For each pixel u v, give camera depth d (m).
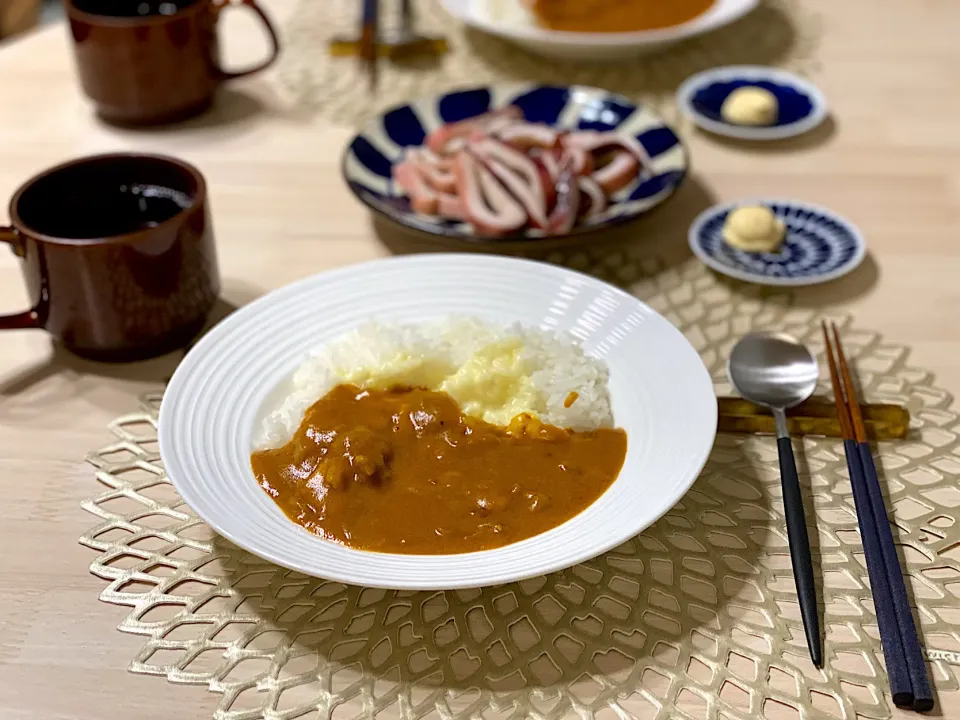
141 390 0.39
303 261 0.47
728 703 0.27
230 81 0.59
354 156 0.50
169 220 0.38
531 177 0.46
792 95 0.60
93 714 0.27
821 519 0.32
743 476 0.34
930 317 0.42
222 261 0.47
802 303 0.43
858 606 0.29
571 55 0.62
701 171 0.54
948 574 0.30
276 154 0.56
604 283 0.39
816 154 0.55
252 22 0.71
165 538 0.32
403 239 0.48
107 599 0.30
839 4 0.73
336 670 0.28
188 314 0.40
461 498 0.31
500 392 0.35
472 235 0.43
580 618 0.29
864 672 0.27
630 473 0.31
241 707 0.27
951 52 0.65
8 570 0.31
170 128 0.58
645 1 0.65
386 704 0.27
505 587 0.30
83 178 0.41
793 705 0.27
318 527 0.30
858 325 0.42
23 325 0.39
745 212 0.46
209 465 0.31
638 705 0.27
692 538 0.32
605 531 0.28
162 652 0.29
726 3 0.65
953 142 0.55
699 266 0.46
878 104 0.60
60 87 0.63
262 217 0.50
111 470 0.35
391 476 0.31
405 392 0.35
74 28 0.54
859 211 0.50
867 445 0.34
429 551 0.29
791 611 0.29
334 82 0.63
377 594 0.30
